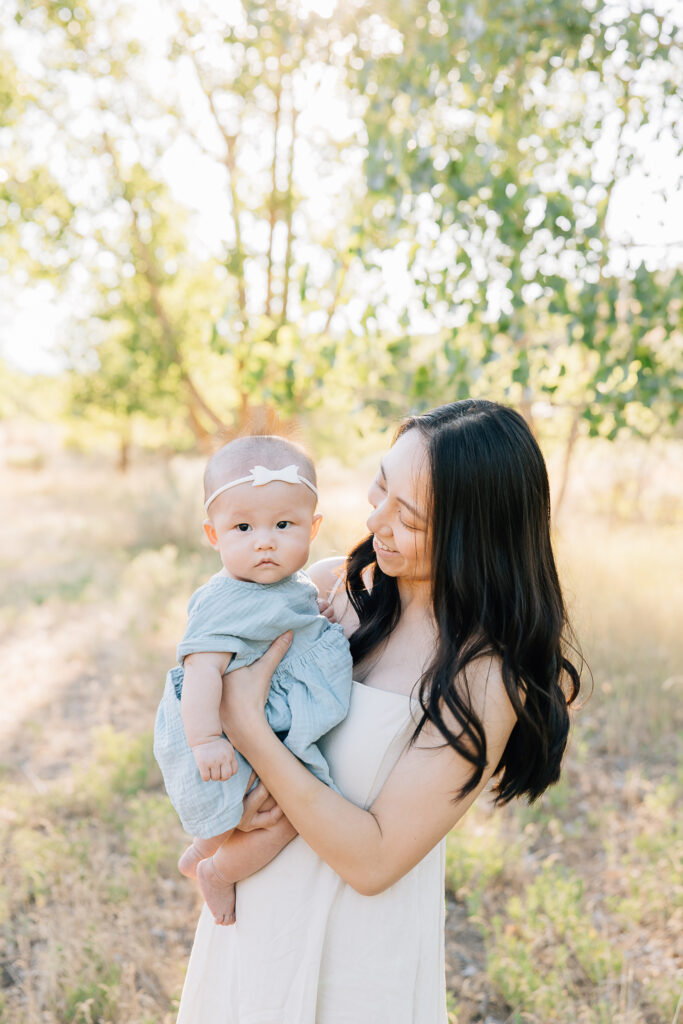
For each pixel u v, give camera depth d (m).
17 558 10.73
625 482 10.02
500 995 2.79
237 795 1.51
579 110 4.84
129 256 12.52
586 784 4.27
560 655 1.60
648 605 6.04
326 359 4.71
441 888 1.67
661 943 3.00
